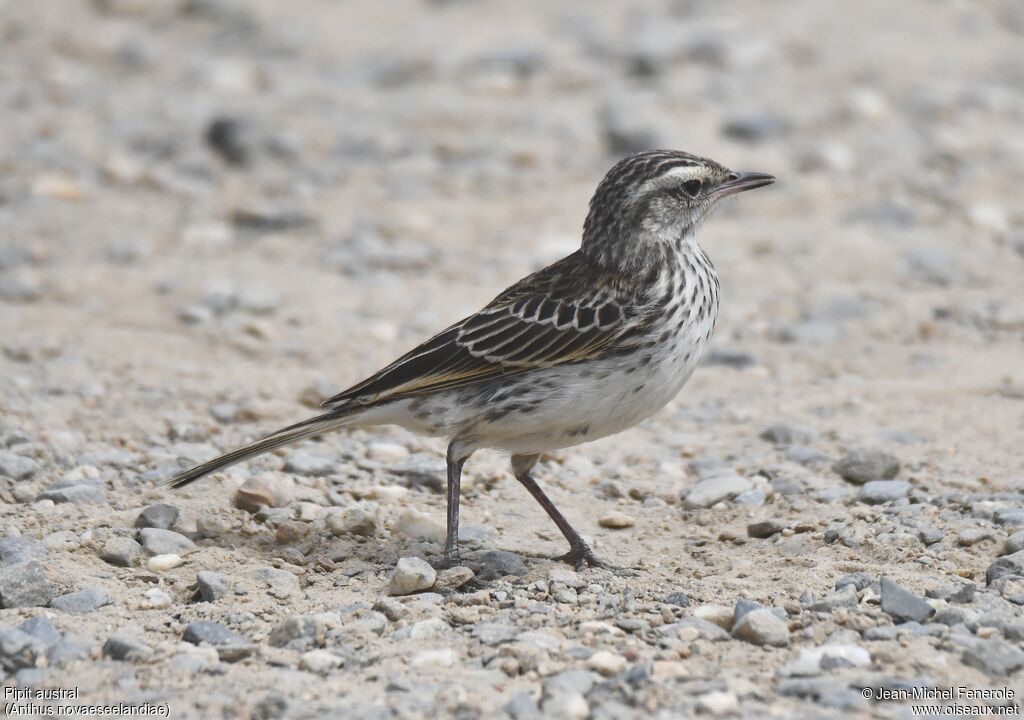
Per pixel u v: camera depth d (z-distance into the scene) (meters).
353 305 17.20
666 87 25.22
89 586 9.76
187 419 13.75
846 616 9.17
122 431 13.42
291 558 10.56
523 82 25.56
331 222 19.91
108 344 15.74
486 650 8.83
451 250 19.08
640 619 9.29
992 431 13.50
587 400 10.32
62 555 10.29
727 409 14.48
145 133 22.86
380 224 19.77
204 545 10.81
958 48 28.64
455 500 10.55
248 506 11.45
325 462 12.57
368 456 13.06
